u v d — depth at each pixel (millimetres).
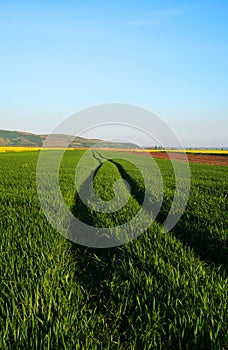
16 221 8633
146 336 4086
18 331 3898
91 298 5406
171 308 4547
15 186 16781
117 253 7066
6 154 60344
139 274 5484
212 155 65812
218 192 14844
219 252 7203
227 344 3979
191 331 4145
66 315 4305
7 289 4980
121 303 4840
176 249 6703
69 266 6102
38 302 4668
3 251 6398
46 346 3764
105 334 4250
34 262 5871
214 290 4906
